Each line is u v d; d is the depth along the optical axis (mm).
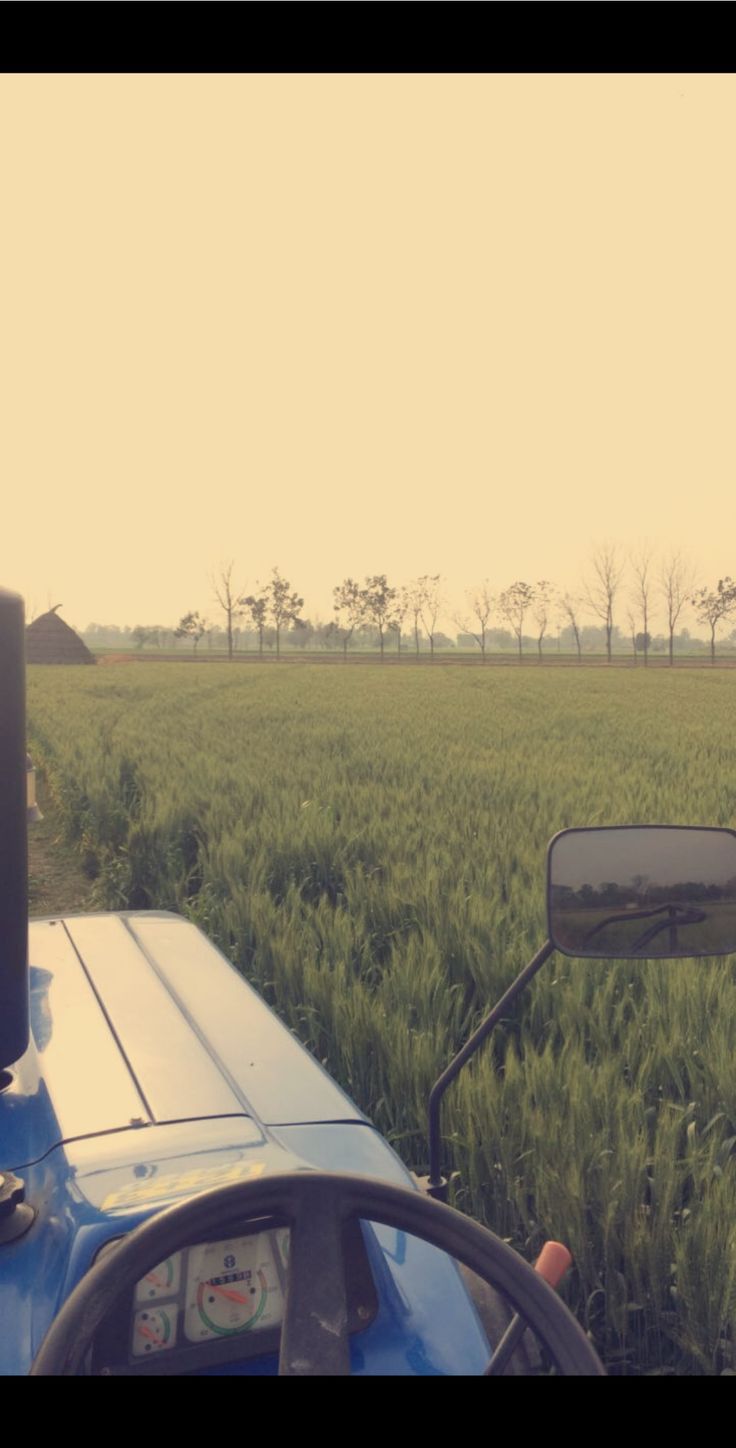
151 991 2477
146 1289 1503
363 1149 1937
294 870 9289
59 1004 2373
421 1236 1479
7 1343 1501
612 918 2264
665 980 5762
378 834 9938
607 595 130500
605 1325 3523
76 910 10695
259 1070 2162
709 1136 4434
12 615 1608
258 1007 2529
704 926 2273
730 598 127438
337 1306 1390
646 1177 3863
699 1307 3285
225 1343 1521
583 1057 4895
